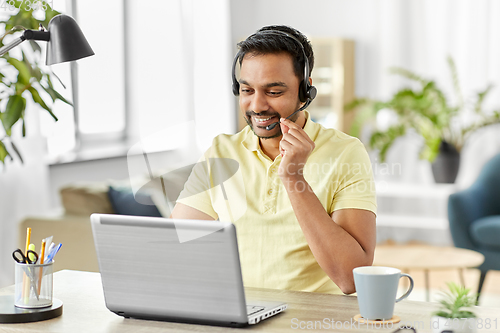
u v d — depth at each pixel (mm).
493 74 4582
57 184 3344
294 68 1321
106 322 1067
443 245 4672
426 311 1082
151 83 4113
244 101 1353
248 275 1425
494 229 3025
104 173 3740
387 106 4219
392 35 4918
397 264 2484
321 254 1268
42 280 1105
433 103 4148
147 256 1042
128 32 4086
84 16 3730
